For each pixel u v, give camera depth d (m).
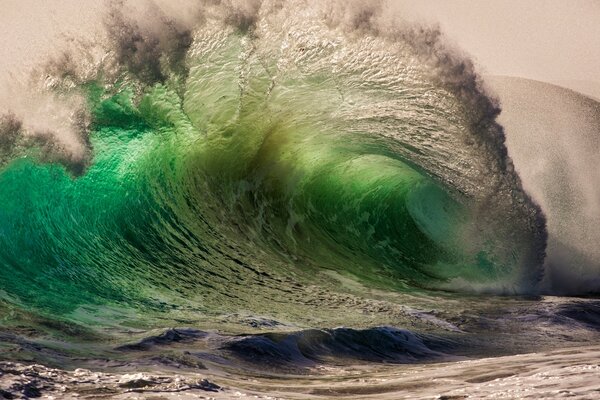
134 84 33.69
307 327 26.41
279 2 37.56
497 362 22.48
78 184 30.39
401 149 39.72
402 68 38.91
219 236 35.38
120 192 32.38
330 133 39.72
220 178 37.25
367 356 23.42
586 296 37.31
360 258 39.06
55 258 28.05
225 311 27.39
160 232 33.19
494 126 38.91
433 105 39.06
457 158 39.31
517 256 38.72
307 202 40.38
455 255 39.09
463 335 27.61
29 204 28.33
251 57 37.31
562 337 28.05
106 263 29.59
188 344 21.55
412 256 39.66
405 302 32.72
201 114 36.47
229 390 17.05
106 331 22.70
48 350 19.47
